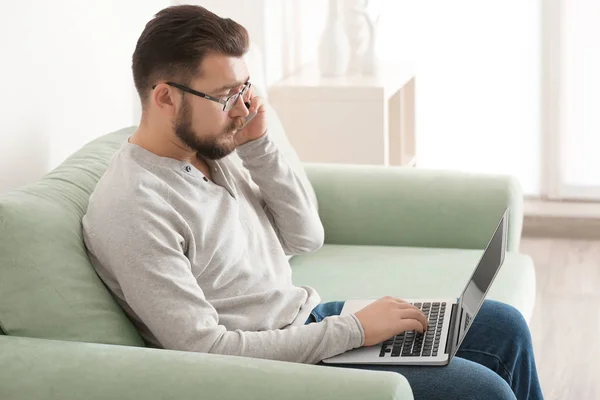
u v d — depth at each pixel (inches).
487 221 121.0
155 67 78.5
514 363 88.7
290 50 189.0
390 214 123.6
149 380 66.8
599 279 170.9
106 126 121.1
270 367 66.8
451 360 78.4
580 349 141.3
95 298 76.0
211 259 80.1
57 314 74.2
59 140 108.8
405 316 80.7
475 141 202.8
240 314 81.4
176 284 73.2
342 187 125.3
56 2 107.0
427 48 200.4
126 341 76.4
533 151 201.2
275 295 84.5
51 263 75.0
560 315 154.8
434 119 203.0
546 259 182.4
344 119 168.7
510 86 199.5
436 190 122.6
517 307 103.9
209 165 85.4
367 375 65.5
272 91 170.4
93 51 116.5
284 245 95.7
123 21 125.0
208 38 78.0
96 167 89.3
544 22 195.6
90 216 76.9
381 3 199.3
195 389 65.8
